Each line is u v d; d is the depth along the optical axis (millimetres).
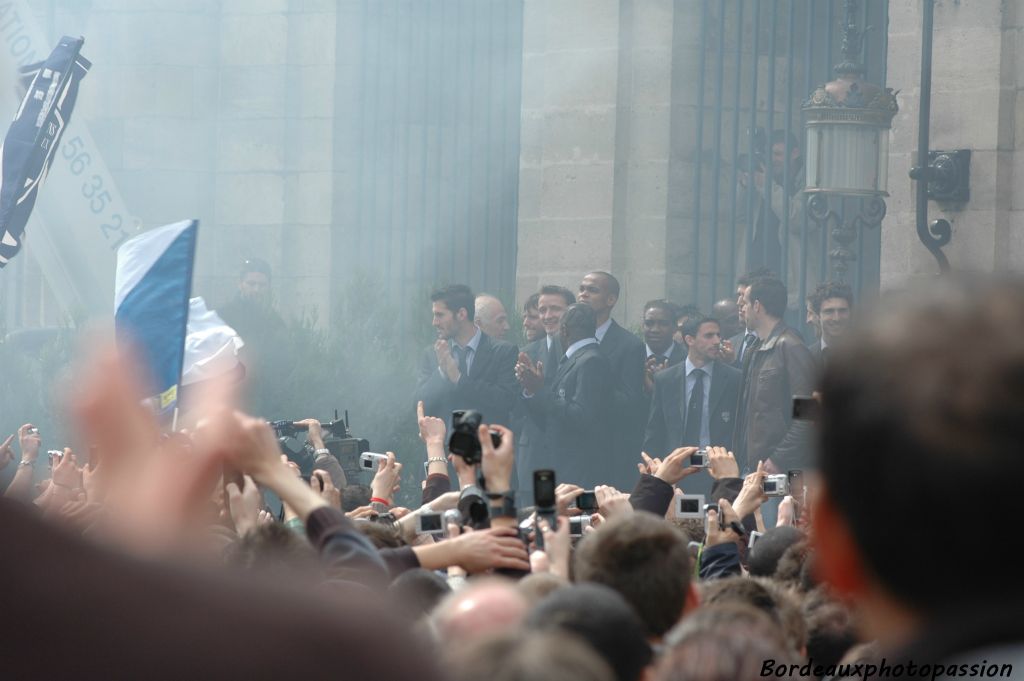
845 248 36281
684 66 45969
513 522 11594
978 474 2648
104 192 43344
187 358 20391
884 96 35406
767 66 45906
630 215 46312
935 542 2711
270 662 2133
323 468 23797
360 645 2164
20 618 2105
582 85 46688
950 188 35781
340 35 51844
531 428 35812
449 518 13156
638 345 36594
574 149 46781
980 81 35844
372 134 51594
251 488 13688
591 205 46531
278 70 52562
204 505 2666
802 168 44344
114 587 2141
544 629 6457
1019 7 35625
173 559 2195
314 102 52281
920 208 34812
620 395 35969
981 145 35750
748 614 7156
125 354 2617
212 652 2129
